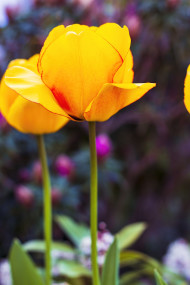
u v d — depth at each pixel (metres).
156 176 2.00
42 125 0.71
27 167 1.60
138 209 2.01
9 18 1.69
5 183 1.56
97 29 0.60
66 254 1.08
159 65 1.82
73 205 1.43
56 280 1.04
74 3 1.69
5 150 1.51
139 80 1.81
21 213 1.52
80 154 1.58
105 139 1.50
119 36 0.60
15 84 0.60
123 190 1.91
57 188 1.43
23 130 0.72
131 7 1.79
